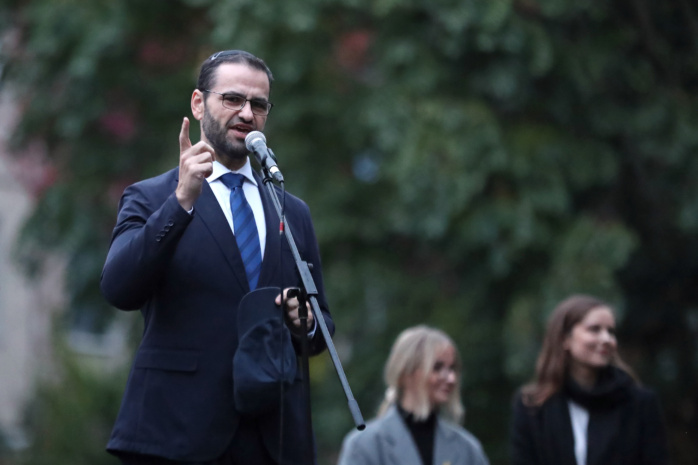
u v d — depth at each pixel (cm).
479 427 2478
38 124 2638
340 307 2423
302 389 853
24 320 4566
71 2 2467
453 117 2228
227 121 863
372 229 2430
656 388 2538
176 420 808
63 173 2622
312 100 2397
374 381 2512
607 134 2333
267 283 850
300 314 830
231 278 832
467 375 2434
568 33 2373
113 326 2706
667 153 2306
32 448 3472
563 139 2300
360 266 2447
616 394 1248
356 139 2419
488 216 2236
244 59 878
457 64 2311
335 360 804
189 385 814
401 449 1248
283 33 2348
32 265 2761
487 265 2344
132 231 834
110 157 2566
